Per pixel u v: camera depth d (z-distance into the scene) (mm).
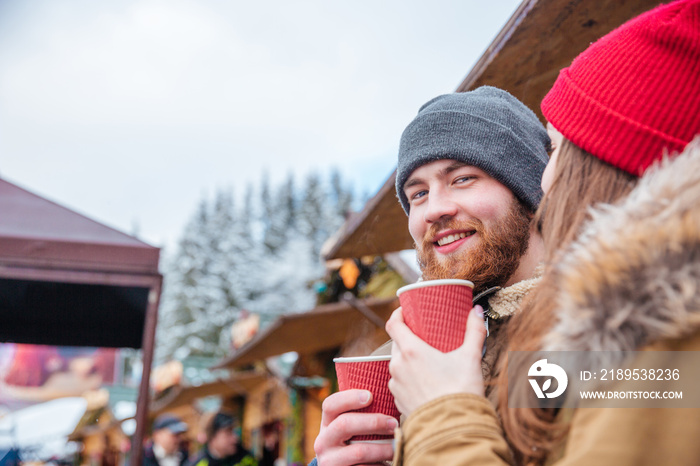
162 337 44406
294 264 47094
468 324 1018
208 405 15594
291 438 8820
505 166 1401
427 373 950
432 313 1003
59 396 12586
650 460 685
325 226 54688
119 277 3926
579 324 780
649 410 707
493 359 1170
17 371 12352
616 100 1002
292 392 8906
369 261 5695
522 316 981
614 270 755
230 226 51344
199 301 44875
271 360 8773
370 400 1116
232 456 5363
